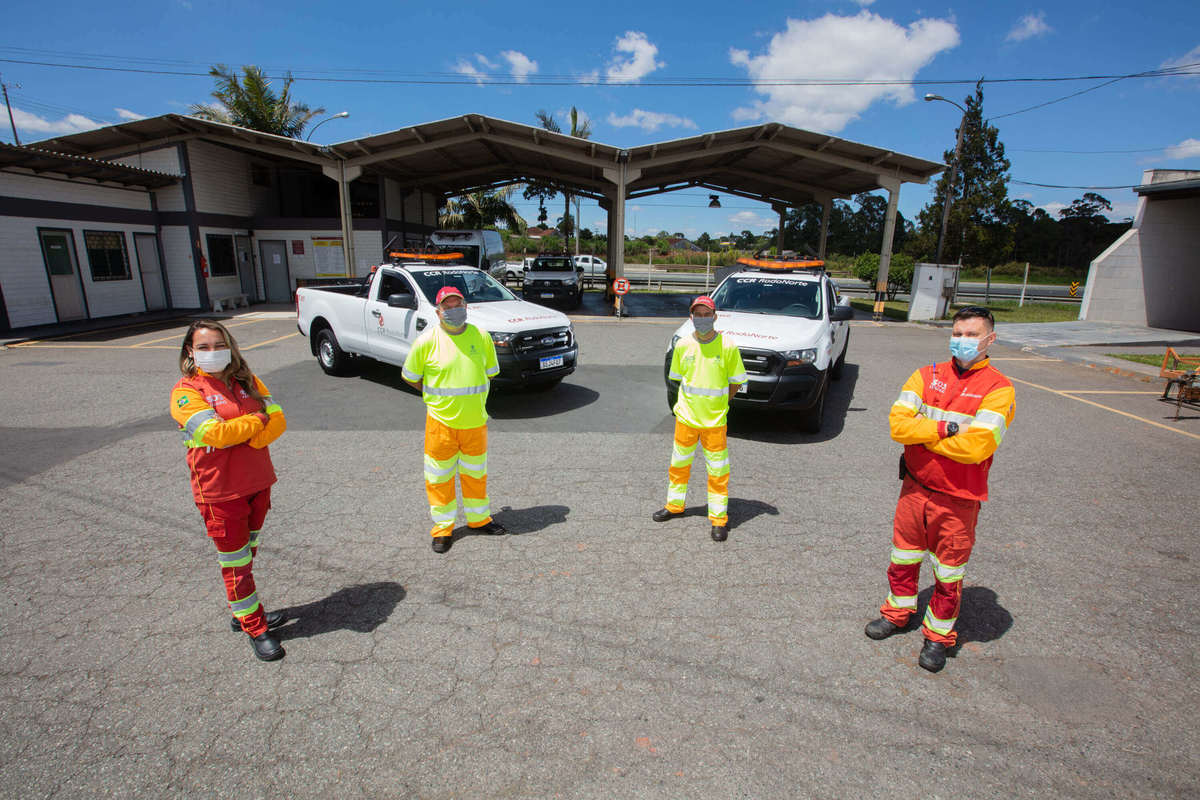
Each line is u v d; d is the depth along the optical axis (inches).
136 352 451.5
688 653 121.9
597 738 100.5
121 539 167.9
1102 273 708.7
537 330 297.7
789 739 100.7
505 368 291.3
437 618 132.9
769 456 243.3
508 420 287.0
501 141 661.9
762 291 319.6
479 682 113.4
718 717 105.3
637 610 136.3
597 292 1132.5
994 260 980.6
